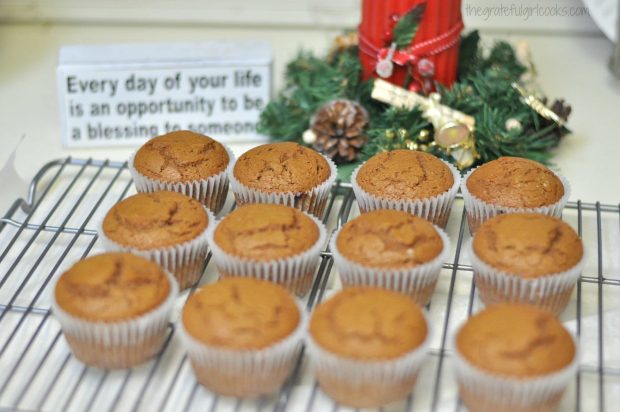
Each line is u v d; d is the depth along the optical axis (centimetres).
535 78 107
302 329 71
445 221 86
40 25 117
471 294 78
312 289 80
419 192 83
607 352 74
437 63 94
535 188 83
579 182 92
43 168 90
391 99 92
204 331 70
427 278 77
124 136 97
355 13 118
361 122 92
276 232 77
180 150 86
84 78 95
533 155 92
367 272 76
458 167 90
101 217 87
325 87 95
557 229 77
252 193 84
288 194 84
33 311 78
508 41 109
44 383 72
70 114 96
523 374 67
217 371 70
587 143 97
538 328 68
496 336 68
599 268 81
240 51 97
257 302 71
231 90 97
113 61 95
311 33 117
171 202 80
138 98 96
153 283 73
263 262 77
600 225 85
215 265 83
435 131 90
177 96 96
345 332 69
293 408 71
